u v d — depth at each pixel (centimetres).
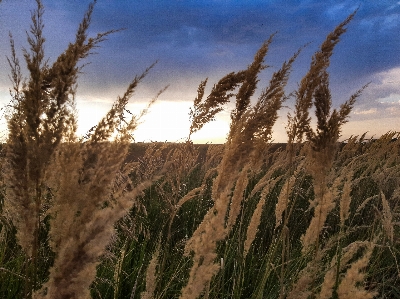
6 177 131
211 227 153
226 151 216
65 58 131
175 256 383
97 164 118
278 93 216
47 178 129
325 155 210
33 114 125
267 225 485
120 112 123
